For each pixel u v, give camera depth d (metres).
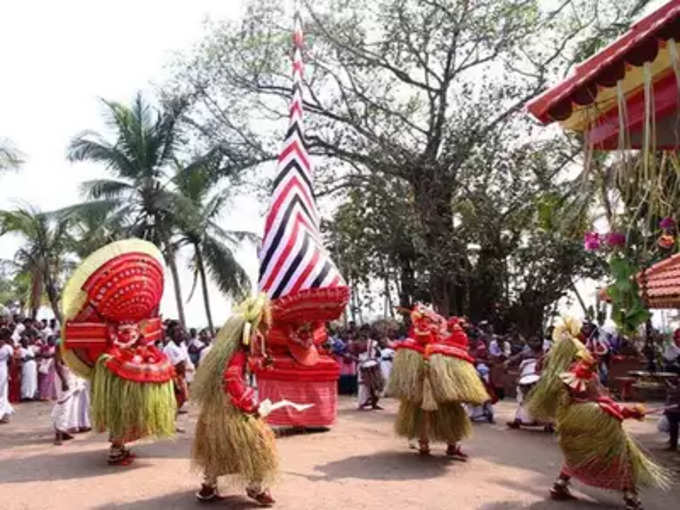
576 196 4.90
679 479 7.21
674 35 3.32
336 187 20.75
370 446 8.58
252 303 5.79
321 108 20.75
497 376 13.99
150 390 7.15
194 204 23.67
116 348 7.16
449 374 7.17
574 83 3.77
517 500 6.16
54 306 27.72
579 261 19.48
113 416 7.08
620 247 4.48
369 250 20.34
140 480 6.69
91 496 6.13
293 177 10.32
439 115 19.67
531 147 18.50
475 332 16.59
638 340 14.05
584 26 19.20
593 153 4.36
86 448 8.38
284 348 9.71
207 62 21.50
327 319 9.78
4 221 26.25
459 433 7.68
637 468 5.74
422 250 19.12
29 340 15.70
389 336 14.81
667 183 4.27
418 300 21.61
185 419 10.71
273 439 5.77
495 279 20.62
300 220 9.99
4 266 28.80
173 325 10.43
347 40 20.02
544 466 7.63
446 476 7.00
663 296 8.29
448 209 19.95
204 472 5.79
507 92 18.84
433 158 19.52
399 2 19.27
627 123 3.88
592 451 5.82
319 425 9.67
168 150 24.08
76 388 9.05
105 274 7.07
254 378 10.48
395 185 19.75
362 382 12.82
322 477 6.87
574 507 5.97
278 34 20.80
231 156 21.83
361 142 20.22
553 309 21.31
